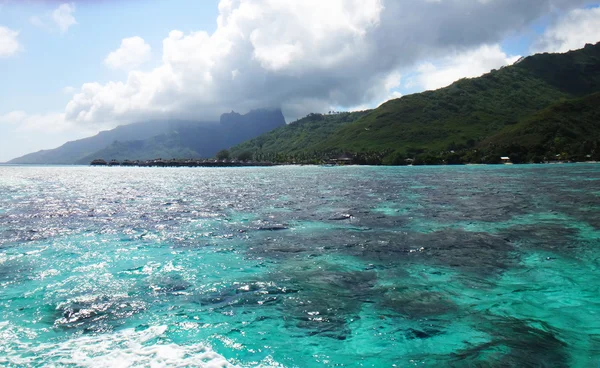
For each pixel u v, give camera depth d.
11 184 80.75
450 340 8.91
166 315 10.48
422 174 100.69
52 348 8.53
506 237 20.23
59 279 13.73
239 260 16.36
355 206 34.25
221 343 8.82
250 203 38.03
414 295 11.98
